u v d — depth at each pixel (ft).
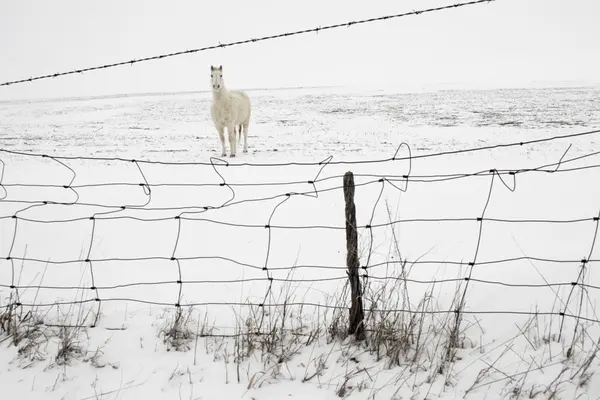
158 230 19.76
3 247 17.78
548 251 14.88
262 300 12.47
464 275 13.32
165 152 49.42
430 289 12.52
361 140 58.85
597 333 10.01
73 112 112.88
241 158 43.11
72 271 15.21
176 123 84.53
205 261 16.21
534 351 9.70
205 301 12.56
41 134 71.05
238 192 26.37
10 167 37.11
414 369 9.39
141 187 28.27
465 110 89.61
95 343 10.50
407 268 14.32
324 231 18.79
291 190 26.50
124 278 14.60
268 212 22.02
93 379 9.36
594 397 8.43
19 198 25.54
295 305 12.07
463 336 10.32
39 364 9.80
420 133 64.49
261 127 77.20
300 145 54.54
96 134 70.13
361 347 10.15
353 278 10.02
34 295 12.97
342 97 135.03
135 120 91.35
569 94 113.29
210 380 9.26
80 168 36.83
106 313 11.86
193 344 10.46
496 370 9.21
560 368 9.15
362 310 10.22
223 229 19.69
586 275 12.20
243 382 9.20
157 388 9.05
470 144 53.16
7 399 8.78
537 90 130.21
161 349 10.29
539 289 11.74
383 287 10.63
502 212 20.67
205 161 41.45
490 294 11.80
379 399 8.63
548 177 28.32
